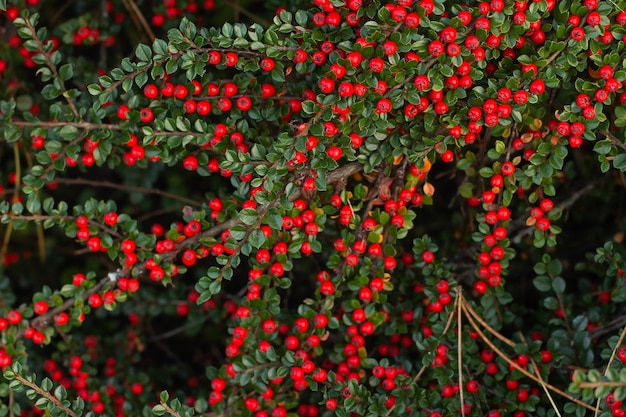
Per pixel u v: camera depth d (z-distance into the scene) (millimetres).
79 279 748
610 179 804
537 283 757
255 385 738
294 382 736
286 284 739
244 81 737
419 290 774
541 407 737
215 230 735
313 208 725
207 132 732
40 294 749
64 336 785
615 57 694
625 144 708
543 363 741
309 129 699
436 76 697
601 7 692
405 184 733
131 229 743
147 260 739
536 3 691
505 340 739
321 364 779
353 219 731
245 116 773
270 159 700
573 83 733
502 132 728
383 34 693
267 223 708
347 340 752
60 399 725
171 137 729
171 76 767
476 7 697
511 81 697
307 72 735
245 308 740
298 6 773
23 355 748
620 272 746
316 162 704
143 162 762
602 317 762
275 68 720
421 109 708
